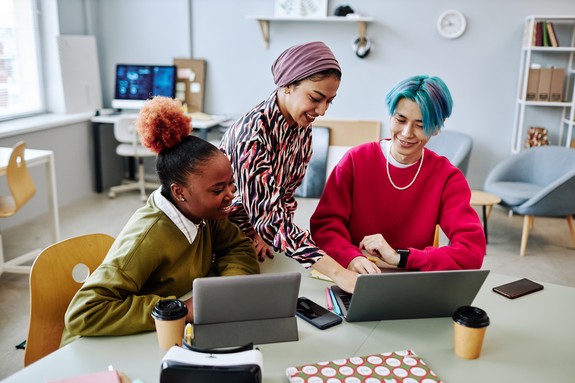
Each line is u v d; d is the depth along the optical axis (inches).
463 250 62.6
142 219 54.7
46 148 181.0
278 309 48.9
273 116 57.4
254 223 57.3
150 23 211.9
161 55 213.9
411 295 52.2
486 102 193.9
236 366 39.0
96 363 45.3
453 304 54.2
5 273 130.0
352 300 51.2
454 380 44.5
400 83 60.9
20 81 187.8
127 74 209.3
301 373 44.0
